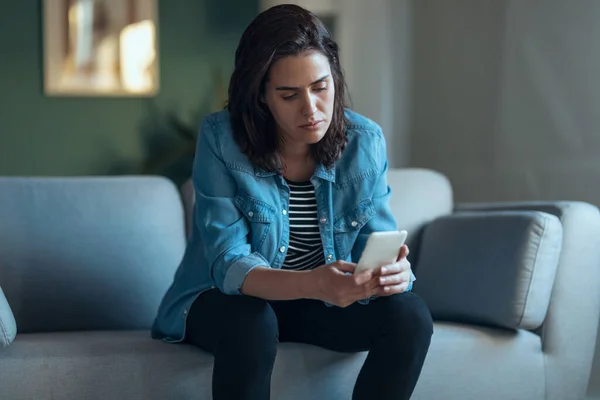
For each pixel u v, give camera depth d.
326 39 1.65
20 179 2.31
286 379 1.80
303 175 1.79
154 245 2.32
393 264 1.55
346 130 1.82
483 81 3.63
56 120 5.09
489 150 3.59
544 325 2.10
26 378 1.73
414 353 1.61
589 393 2.81
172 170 5.16
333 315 1.75
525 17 3.36
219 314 1.64
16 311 2.17
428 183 2.58
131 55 5.13
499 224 2.13
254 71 1.63
